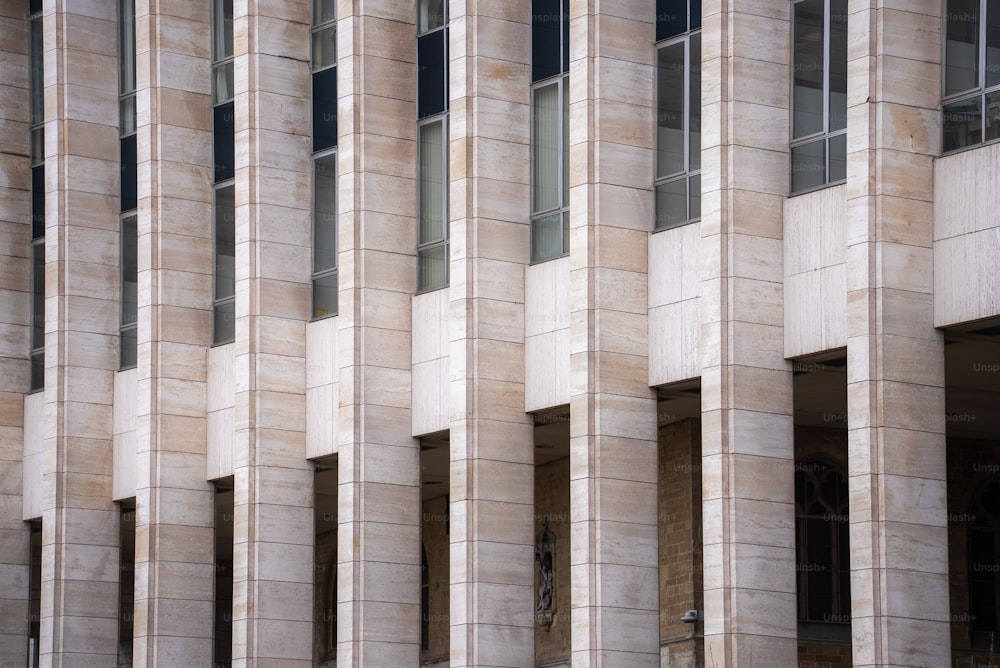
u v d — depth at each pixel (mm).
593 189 39969
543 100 43188
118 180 54031
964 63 35188
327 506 55281
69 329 52781
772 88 37719
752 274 37062
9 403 55969
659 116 40656
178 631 49250
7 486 55750
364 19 45688
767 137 37531
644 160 40469
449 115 45344
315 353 47312
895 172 34594
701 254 37688
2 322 56156
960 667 45344
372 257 45125
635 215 40219
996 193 33875
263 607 46375
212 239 51000
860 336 34375
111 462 52969
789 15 38125
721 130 37344
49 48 53969
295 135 48281
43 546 52625
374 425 44656
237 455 47219
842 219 36344
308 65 48719
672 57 40531
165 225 50406
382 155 45562
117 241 53750
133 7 54344
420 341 45156
